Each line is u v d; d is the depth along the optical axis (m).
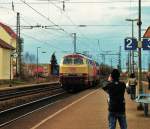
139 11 25.64
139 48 25.17
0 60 89.31
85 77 48.94
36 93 46.66
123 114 13.20
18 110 27.45
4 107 30.14
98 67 69.69
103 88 13.39
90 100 33.06
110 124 13.24
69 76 49.09
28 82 86.12
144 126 17.69
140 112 23.38
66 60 49.38
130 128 17.09
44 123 18.88
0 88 56.91
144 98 22.48
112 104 13.16
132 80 31.03
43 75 138.12
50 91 50.78
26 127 18.38
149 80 48.22
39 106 30.27
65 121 19.55
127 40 26.78
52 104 30.31
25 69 130.00
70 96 39.97
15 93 45.47
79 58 49.19
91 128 17.22
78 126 17.83
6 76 92.06
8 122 20.42
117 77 13.25
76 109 25.45
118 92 13.12
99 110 24.73
